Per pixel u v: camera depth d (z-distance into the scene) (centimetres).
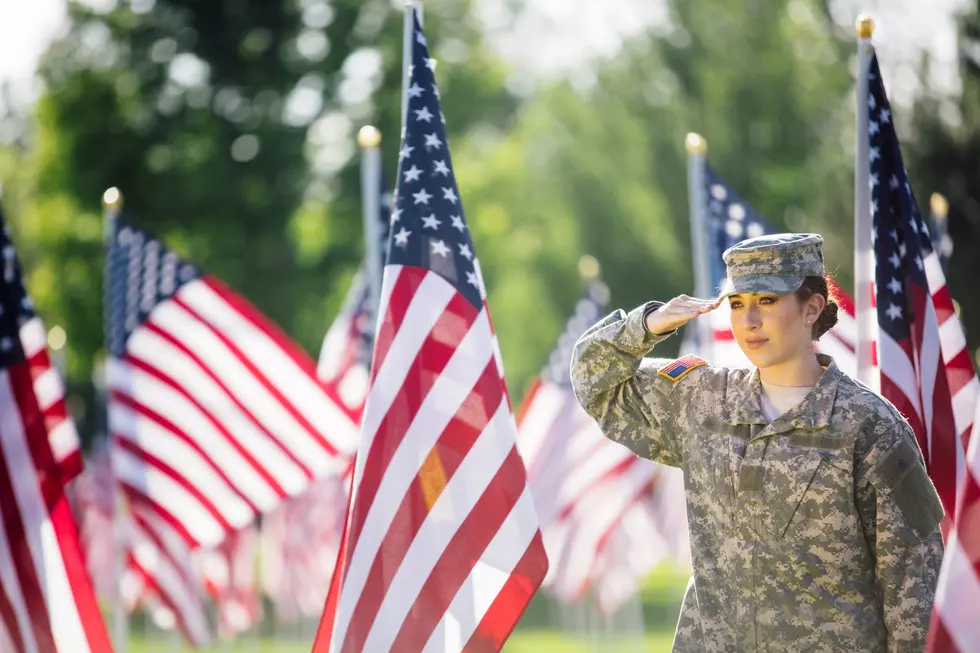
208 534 3006
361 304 3597
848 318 2300
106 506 5778
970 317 6194
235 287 10219
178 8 10594
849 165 7381
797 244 1270
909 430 1264
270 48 10681
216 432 3030
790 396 1284
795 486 1250
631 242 9544
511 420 1588
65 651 1886
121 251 3059
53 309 10362
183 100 10519
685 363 1361
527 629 6981
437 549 1540
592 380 1377
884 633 1252
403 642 1515
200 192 10194
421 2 1725
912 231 1761
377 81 10794
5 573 1898
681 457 1360
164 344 3042
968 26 6259
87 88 10400
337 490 3931
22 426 1931
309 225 10994
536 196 10906
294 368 3052
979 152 6206
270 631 6475
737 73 8769
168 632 6222
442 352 1593
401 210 1647
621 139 9462
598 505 4491
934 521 1250
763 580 1261
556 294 10594
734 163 8662
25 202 11575
